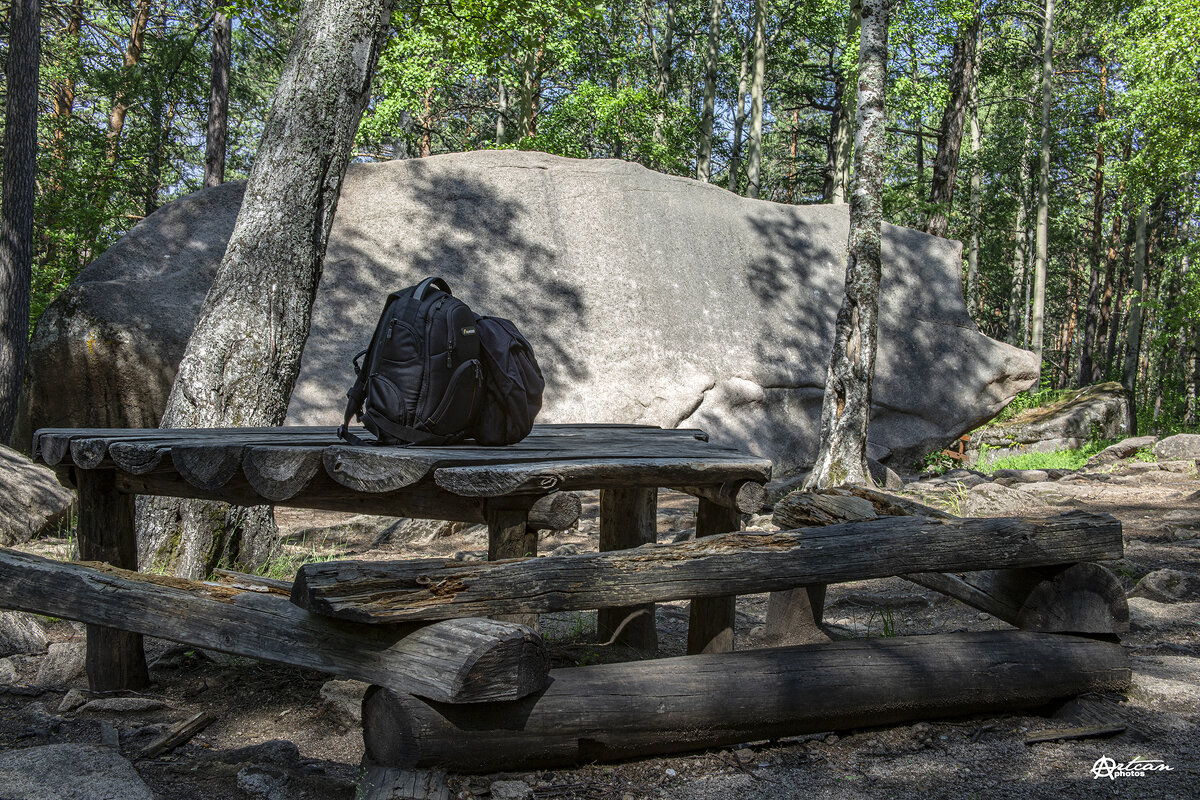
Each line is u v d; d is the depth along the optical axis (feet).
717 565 10.00
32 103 38.83
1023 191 115.85
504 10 36.94
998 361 43.88
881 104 29.60
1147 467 39.55
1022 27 113.80
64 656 13.15
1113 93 102.37
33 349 31.60
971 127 106.63
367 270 36.24
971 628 15.94
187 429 14.76
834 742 10.48
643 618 14.37
